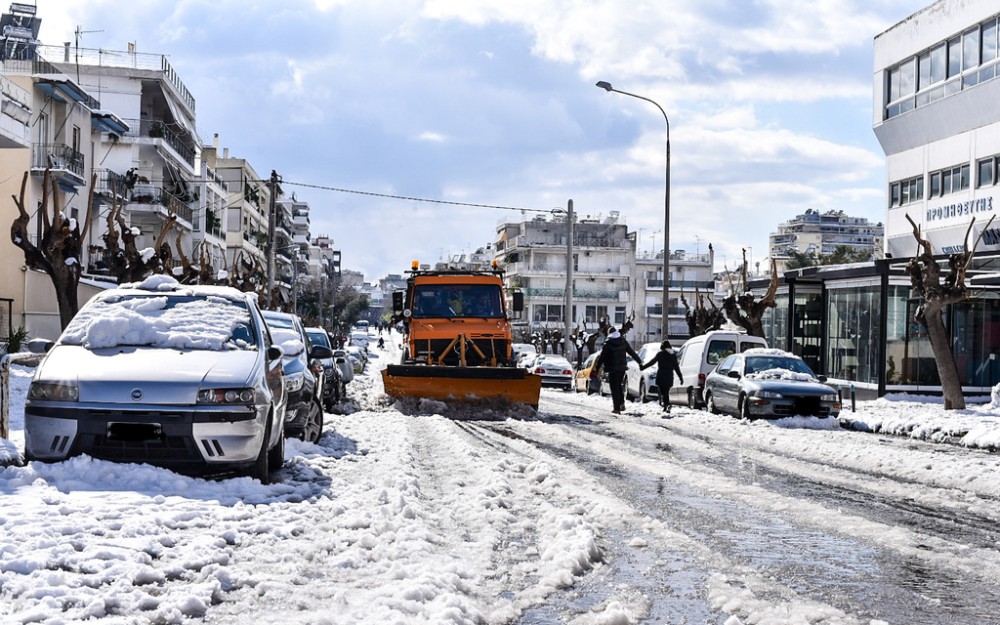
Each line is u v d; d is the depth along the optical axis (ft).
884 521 29.99
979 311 99.30
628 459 45.39
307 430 45.47
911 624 18.30
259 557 21.77
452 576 19.90
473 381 76.02
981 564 23.85
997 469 43.29
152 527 23.34
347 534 24.41
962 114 121.19
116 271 106.93
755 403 71.67
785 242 575.79
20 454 35.60
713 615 18.54
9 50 198.29
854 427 73.20
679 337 243.60
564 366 151.12
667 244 124.26
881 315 96.78
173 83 222.48
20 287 135.03
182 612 17.19
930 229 129.18
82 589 17.83
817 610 18.81
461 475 37.40
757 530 27.71
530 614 18.29
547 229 408.67
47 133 152.35
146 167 212.64
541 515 28.76
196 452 30.83
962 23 120.98
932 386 99.09
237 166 330.34
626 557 23.58
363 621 16.53
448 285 82.28
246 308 38.11
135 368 31.96
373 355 313.12
